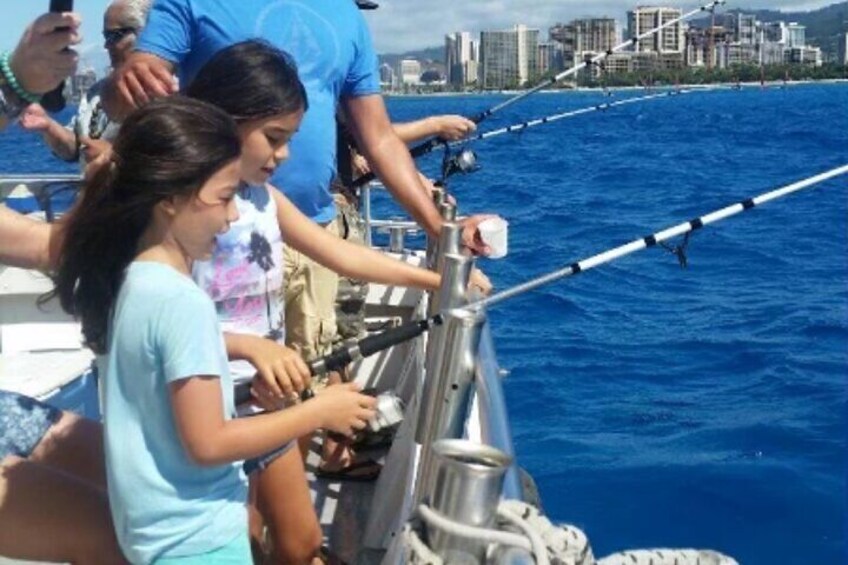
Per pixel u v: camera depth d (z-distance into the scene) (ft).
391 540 8.51
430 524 5.43
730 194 52.11
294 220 8.86
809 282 31.78
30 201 11.82
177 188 6.27
